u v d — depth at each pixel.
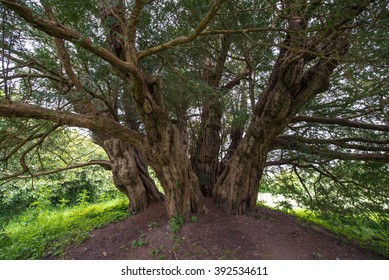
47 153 5.23
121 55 2.88
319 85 3.45
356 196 4.39
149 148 3.62
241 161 4.04
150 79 3.08
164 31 3.40
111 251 3.62
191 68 3.96
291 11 2.40
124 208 6.00
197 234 3.50
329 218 4.30
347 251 3.77
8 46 2.54
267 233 3.71
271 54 3.50
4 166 3.75
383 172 4.22
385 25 1.88
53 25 1.83
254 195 4.27
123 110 5.30
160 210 4.67
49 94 2.93
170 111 4.59
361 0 1.95
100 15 2.64
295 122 4.29
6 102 2.53
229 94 3.83
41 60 3.15
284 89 3.42
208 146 4.98
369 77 2.50
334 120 3.94
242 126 4.29
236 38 3.51
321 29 2.19
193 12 3.13
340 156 3.97
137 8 2.19
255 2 2.93
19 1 1.73
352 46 2.31
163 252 3.26
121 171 4.99
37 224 5.94
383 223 4.19
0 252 4.35
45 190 8.69
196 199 4.06
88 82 3.34
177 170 3.74
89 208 6.95
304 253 3.37
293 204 5.05
